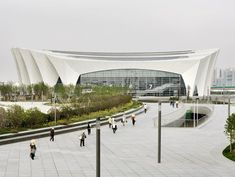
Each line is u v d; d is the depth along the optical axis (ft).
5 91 354.54
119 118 165.99
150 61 418.31
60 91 280.92
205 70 406.41
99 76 419.74
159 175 62.85
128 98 269.23
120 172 64.95
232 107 240.32
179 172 65.00
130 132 124.06
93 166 69.82
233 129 81.71
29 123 121.19
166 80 411.95
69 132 122.42
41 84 349.00
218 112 197.47
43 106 235.40
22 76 442.09
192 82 396.78
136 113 195.83
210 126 140.05
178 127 139.54
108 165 70.69
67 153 83.61
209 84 422.41
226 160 75.51
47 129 115.96
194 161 74.54
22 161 73.72
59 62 411.34
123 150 88.12
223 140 104.01
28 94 365.20
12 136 100.68
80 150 87.86
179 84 408.26
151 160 75.72
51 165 70.38
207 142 100.32
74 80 411.95
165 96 408.26
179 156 80.02
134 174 63.52
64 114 147.02
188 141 102.42
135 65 416.46
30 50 418.72
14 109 125.90
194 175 62.69
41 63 418.10
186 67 402.93
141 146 94.02
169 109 230.07
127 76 417.69
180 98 347.36
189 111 201.05
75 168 67.97
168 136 113.29
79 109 160.15
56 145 95.09
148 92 413.59
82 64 418.72
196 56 410.31
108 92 255.91
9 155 79.87
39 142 100.07
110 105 202.49
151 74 414.41
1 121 114.62
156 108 240.73
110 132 123.85
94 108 178.40
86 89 300.61
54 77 423.23
